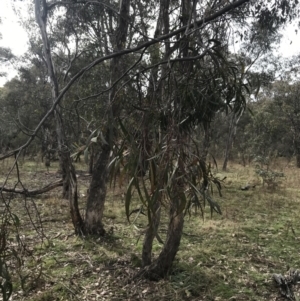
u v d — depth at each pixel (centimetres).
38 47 1077
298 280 443
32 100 1501
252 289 423
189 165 149
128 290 407
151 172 139
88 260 491
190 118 180
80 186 1178
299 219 793
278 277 437
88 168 1569
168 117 160
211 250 555
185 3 306
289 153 2630
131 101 187
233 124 1852
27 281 400
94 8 610
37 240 560
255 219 780
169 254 432
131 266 475
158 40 179
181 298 392
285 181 1430
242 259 525
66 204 821
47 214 732
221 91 185
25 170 1509
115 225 676
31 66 1795
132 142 143
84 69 166
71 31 732
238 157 2561
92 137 150
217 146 2423
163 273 432
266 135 2222
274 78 1479
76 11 627
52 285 412
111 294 398
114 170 146
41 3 653
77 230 603
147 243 450
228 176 1529
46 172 1481
